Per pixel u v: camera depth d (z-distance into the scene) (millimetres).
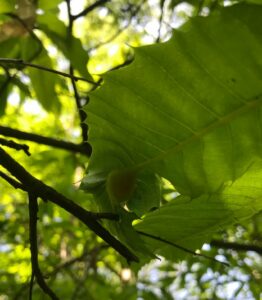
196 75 107
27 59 303
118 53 561
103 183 120
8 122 621
